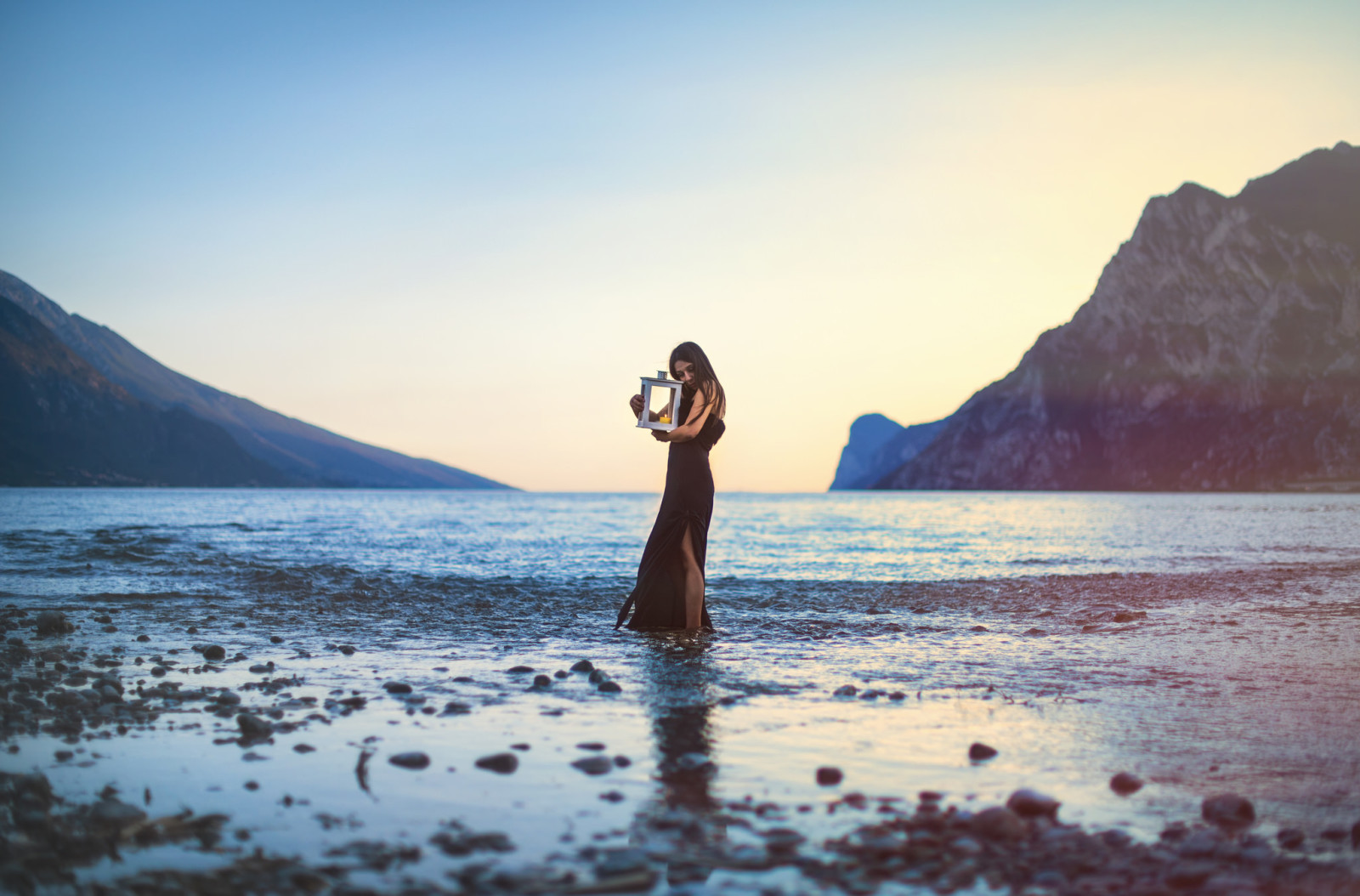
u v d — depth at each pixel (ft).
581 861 8.04
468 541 82.33
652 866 7.94
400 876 7.66
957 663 20.17
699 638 24.38
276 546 69.31
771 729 13.47
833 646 22.82
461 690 16.58
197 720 13.88
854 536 99.81
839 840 8.66
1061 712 14.84
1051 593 36.78
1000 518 171.83
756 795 10.17
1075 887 7.56
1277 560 57.77
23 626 24.91
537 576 45.14
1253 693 16.61
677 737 12.94
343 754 11.84
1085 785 10.69
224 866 7.86
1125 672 18.97
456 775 10.87
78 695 15.19
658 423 25.08
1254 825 9.20
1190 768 11.41
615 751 12.15
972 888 7.53
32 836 8.52
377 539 82.79
